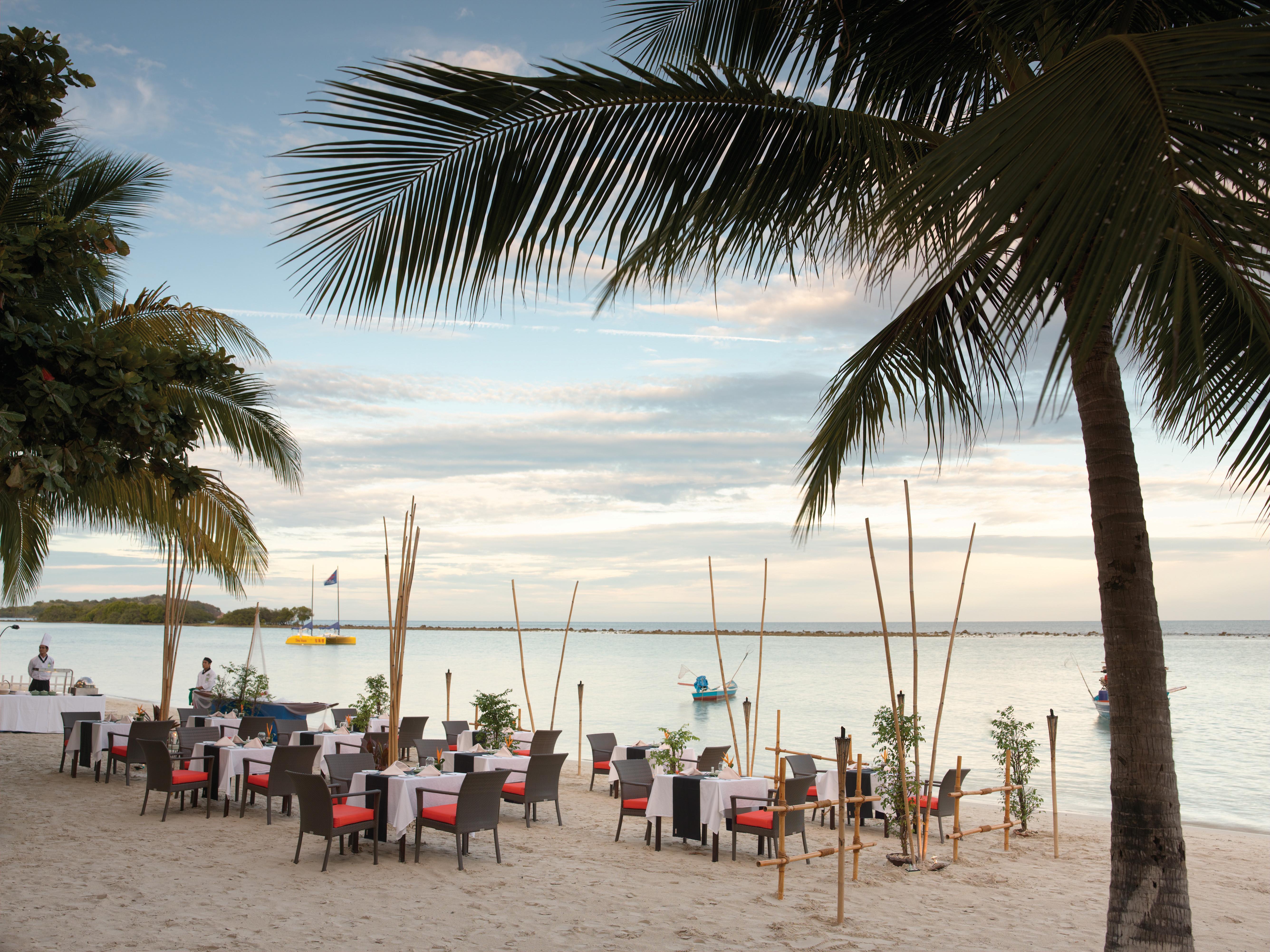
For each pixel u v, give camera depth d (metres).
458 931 5.95
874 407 5.89
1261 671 51.34
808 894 7.25
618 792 12.07
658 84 3.85
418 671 45.84
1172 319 2.02
